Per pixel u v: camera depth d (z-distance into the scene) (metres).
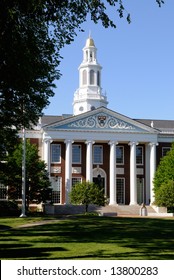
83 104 93.56
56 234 27.62
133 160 76.00
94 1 17.58
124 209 70.19
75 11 19.25
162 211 67.94
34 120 34.69
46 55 25.88
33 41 20.88
